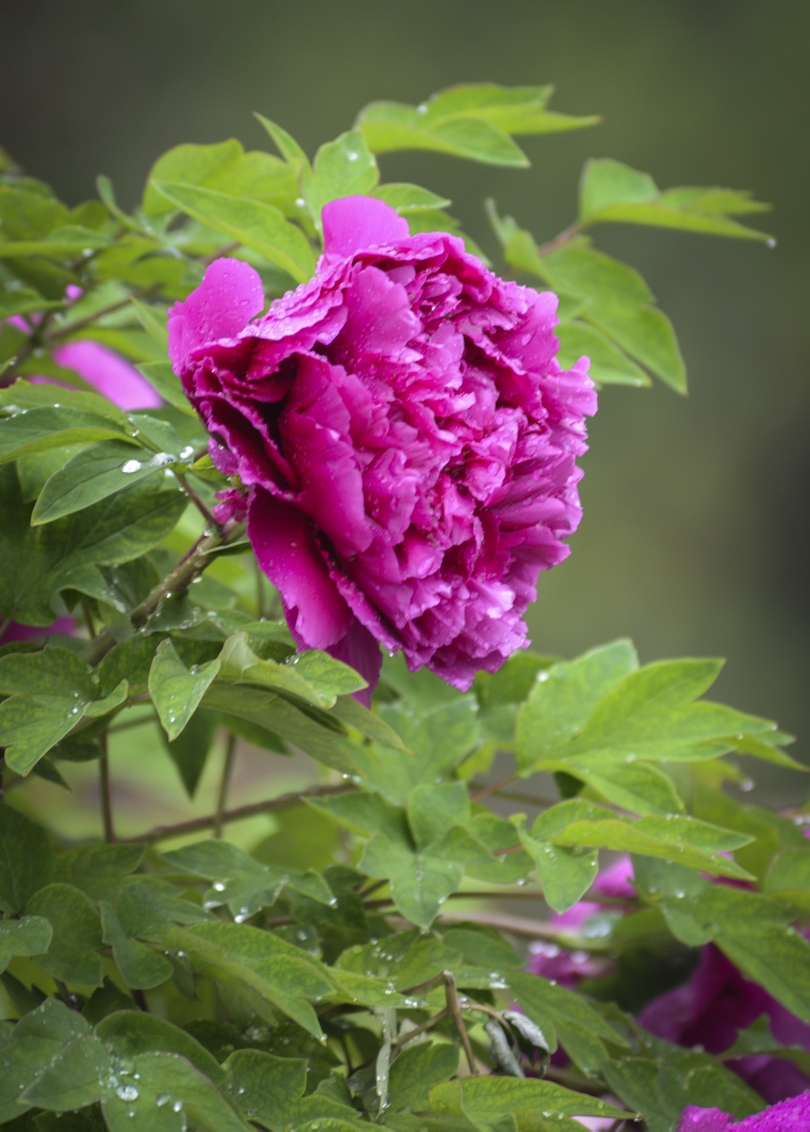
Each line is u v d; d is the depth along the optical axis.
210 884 1.78
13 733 1.64
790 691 7.89
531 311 1.66
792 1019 1.84
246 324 1.64
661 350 1.86
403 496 1.62
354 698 1.64
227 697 1.64
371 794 1.75
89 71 7.77
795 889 1.79
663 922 1.83
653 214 1.88
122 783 2.24
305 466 1.62
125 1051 1.61
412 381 1.62
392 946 1.71
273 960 1.65
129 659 1.67
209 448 1.63
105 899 1.68
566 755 1.78
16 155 7.63
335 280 1.62
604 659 1.81
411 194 1.76
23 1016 1.61
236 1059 1.63
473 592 1.64
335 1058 1.68
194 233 1.90
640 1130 1.76
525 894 1.83
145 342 1.94
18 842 1.66
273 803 1.83
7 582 1.70
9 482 1.71
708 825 1.72
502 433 1.64
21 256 1.85
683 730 1.77
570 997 1.72
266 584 1.91
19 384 1.70
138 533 1.71
